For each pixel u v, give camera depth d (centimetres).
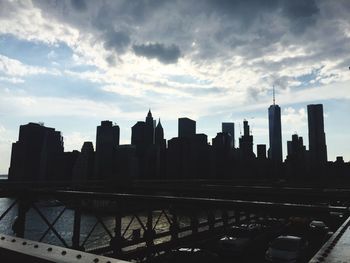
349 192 2698
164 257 1650
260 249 2223
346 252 444
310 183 5281
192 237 2059
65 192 1555
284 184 5503
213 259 1791
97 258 286
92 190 4503
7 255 316
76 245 1454
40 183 3800
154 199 1519
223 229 2556
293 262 1738
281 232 2958
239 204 1364
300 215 1267
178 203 1486
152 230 1616
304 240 1947
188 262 1659
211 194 3441
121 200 1525
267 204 1293
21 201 1647
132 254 1520
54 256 290
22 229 1619
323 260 402
